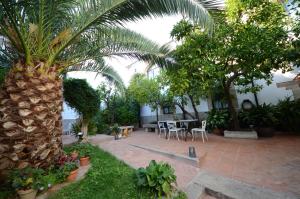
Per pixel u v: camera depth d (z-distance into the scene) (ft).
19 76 11.32
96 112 33.91
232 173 13.74
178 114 46.01
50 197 10.48
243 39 19.99
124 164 15.85
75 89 30.17
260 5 21.70
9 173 10.57
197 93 28.27
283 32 18.60
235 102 36.17
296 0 16.03
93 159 17.07
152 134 38.47
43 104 11.89
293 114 26.21
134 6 11.48
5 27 11.01
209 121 33.53
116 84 24.47
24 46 10.98
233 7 21.83
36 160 11.60
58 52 12.88
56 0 10.64
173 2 10.84
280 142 21.89
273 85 32.48
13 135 10.98
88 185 11.80
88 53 15.90
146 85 42.52
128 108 54.24
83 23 12.53
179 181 12.59
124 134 37.76
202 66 22.41
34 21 11.64
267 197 9.90
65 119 45.96
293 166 13.99
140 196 10.35
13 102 11.19
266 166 14.56
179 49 21.85
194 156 16.97
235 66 24.40
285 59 18.31
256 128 28.30
